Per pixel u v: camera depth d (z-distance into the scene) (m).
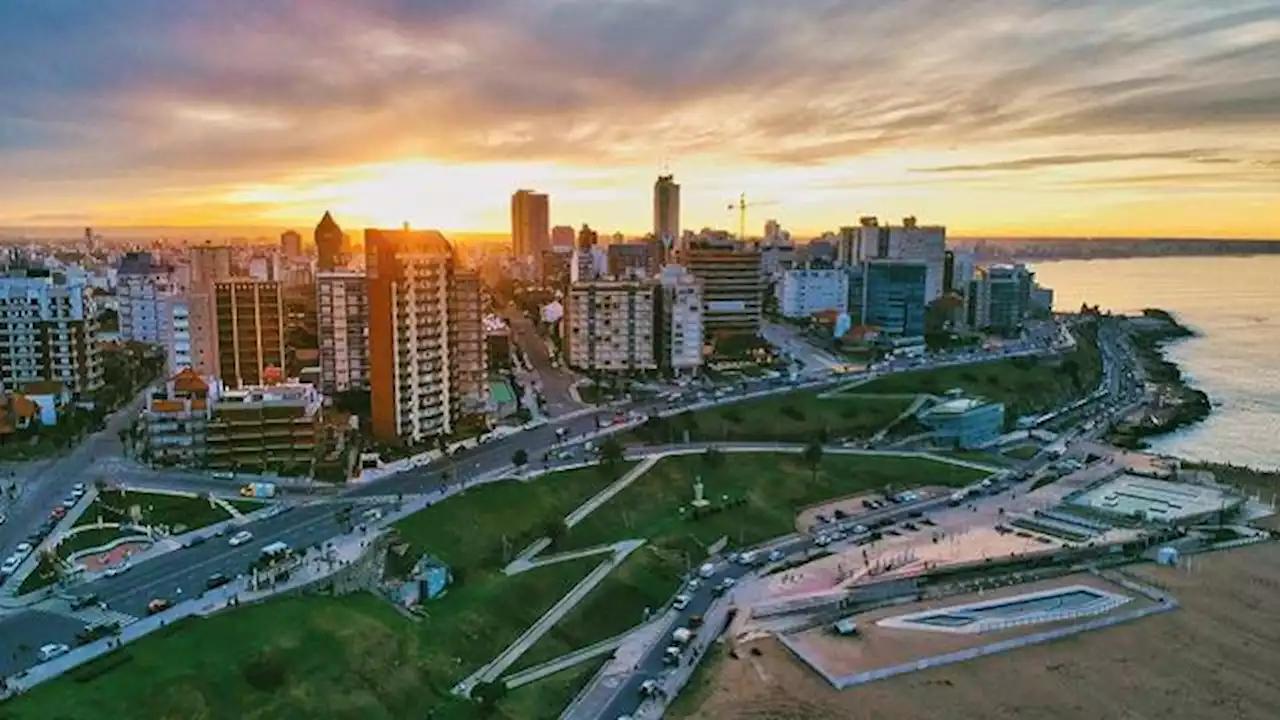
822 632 170.00
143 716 116.88
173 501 198.50
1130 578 196.38
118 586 156.88
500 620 165.00
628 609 178.25
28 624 142.62
